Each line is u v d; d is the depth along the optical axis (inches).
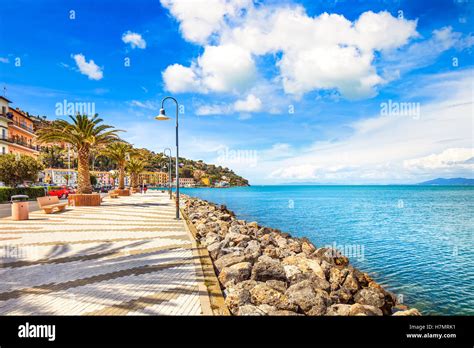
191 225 509.7
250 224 702.5
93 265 260.1
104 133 965.8
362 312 195.9
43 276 229.0
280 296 205.2
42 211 732.7
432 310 264.5
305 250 446.0
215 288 209.3
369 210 1422.2
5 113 1807.3
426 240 637.3
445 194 3565.5
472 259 460.4
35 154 2197.3
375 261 445.7
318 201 2203.5
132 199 1320.1
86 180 949.8
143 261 274.2
